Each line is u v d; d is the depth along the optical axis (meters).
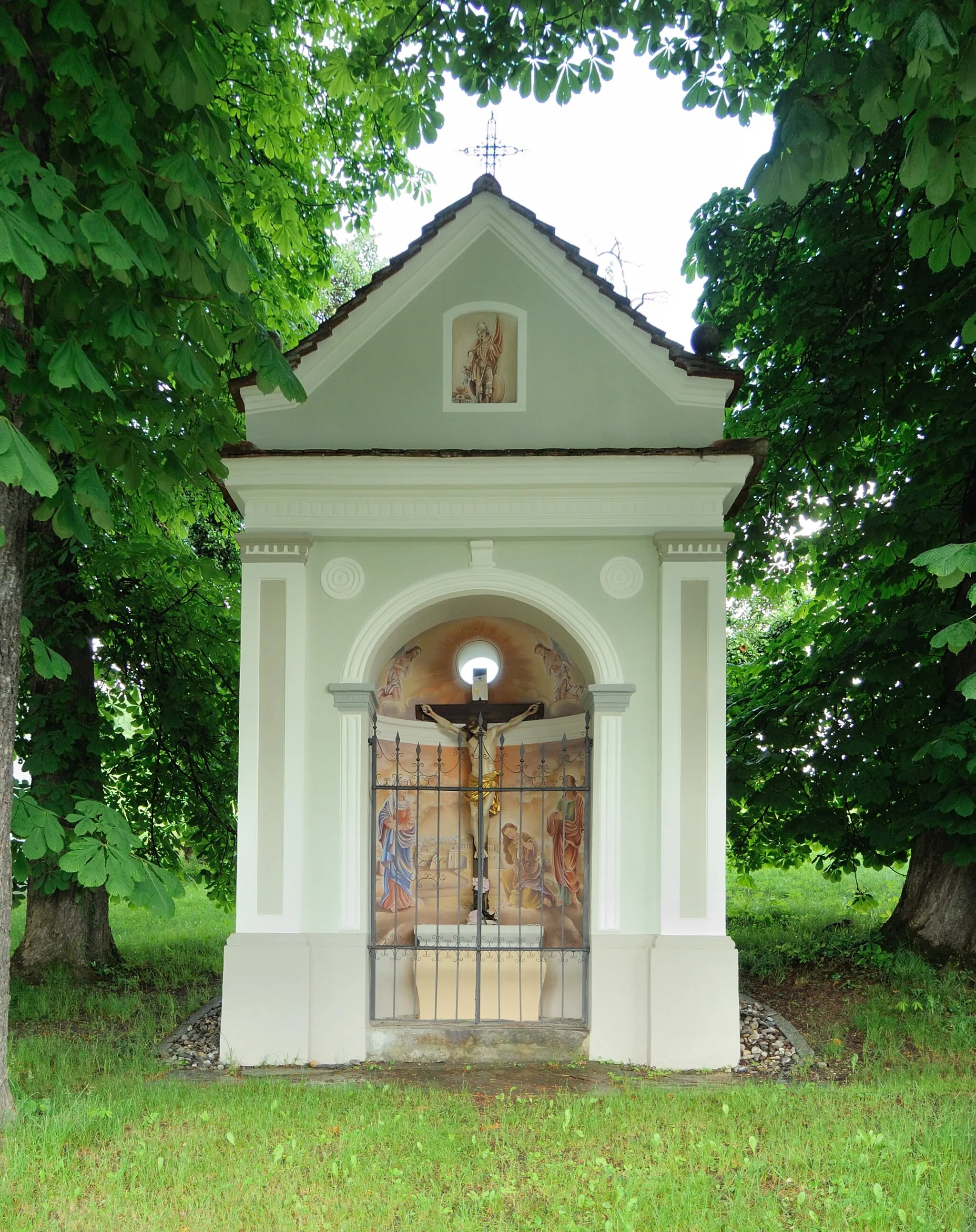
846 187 12.14
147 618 12.86
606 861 9.45
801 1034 9.73
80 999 11.17
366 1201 5.81
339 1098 7.77
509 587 9.73
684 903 9.32
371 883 9.84
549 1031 9.34
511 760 11.30
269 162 13.45
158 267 6.36
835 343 11.77
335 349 9.98
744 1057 9.27
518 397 9.88
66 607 11.67
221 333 7.43
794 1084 8.53
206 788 13.32
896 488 12.56
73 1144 6.63
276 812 9.49
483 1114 7.39
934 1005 9.79
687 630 9.59
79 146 7.18
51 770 11.29
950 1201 5.68
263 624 9.68
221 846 13.42
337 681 9.67
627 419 9.85
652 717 9.59
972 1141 6.50
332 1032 9.30
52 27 6.19
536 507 9.73
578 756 10.70
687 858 9.38
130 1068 8.69
